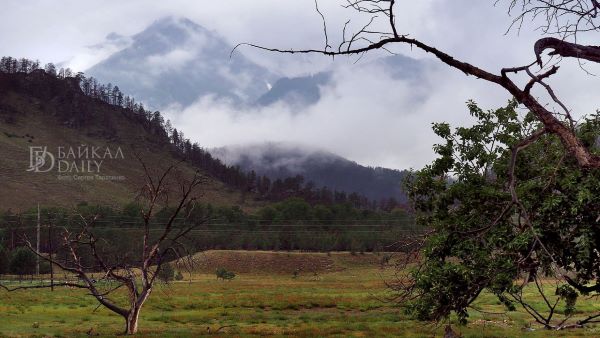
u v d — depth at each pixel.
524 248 9.88
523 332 35.88
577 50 3.99
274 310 57.12
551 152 14.80
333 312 54.91
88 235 33.31
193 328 39.97
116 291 72.25
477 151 16.95
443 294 11.70
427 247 13.08
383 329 39.12
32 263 105.75
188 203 34.88
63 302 58.00
